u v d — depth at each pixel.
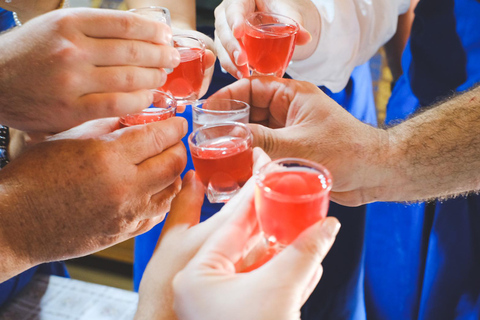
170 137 0.51
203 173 0.50
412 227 0.68
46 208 0.47
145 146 0.50
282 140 0.54
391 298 0.72
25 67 0.45
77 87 0.45
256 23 0.61
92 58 0.45
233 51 0.63
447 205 0.63
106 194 0.48
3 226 0.47
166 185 0.52
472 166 0.56
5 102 0.46
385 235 0.71
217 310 0.38
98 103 0.47
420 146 0.56
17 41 0.45
